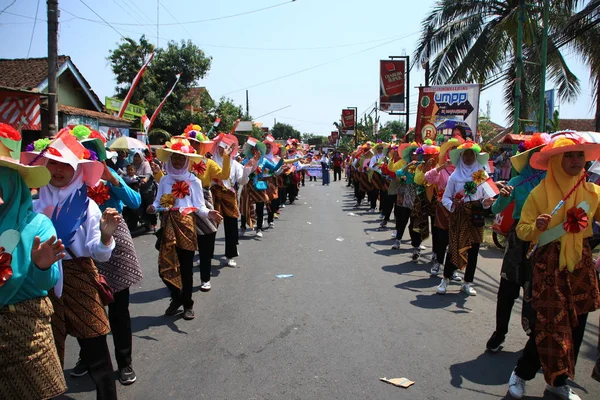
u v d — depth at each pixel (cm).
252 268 768
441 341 472
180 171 534
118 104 1852
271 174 1073
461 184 607
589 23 1254
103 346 326
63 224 306
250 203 1036
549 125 1523
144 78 2348
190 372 406
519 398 360
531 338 354
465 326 513
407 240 1027
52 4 1073
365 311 559
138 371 409
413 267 777
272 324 517
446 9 1633
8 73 1531
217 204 762
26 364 241
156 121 2373
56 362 258
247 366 416
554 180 354
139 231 1103
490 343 444
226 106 3130
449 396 365
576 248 344
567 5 1266
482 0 1588
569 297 341
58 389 255
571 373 330
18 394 241
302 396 364
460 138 666
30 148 357
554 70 1559
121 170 1027
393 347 456
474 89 1423
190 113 2506
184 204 528
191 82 2544
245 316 542
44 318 253
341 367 414
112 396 322
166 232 519
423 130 1480
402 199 902
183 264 532
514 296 427
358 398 362
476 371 408
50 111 1099
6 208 247
